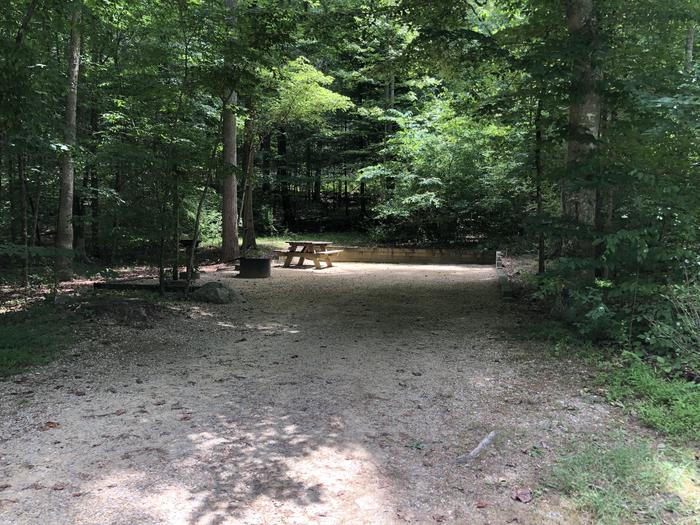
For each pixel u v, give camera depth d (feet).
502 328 20.97
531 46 23.73
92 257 47.06
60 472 9.54
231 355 17.56
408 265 48.19
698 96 15.67
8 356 16.05
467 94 34.37
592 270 19.71
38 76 21.56
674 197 16.28
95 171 38.19
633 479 9.38
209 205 56.34
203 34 24.49
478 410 12.67
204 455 10.28
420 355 17.46
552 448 10.66
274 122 51.16
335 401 13.30
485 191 51.13
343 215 84.53
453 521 8.24
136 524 7.96
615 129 20.11
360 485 9.24
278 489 9.06
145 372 15.56
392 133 65.57
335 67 64.13
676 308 15.81
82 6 26.58
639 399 13.12
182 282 30.53
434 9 25.17
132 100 27.30
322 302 27.43
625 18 20.66
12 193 39.19
